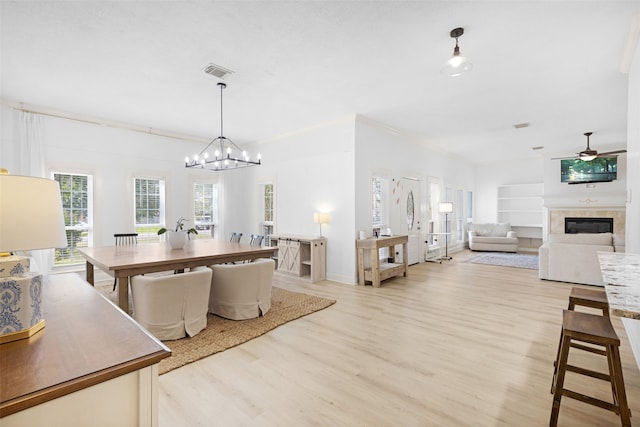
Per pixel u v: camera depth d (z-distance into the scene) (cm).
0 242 98
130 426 98
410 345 287
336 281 548
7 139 446
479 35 281
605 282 156
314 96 432
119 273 294
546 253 550
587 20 258
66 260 502
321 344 291
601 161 798
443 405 199
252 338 303
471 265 701
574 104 468
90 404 89
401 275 596
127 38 284
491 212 1030
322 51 309
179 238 418
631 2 235
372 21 261
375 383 225
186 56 318
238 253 382
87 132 522
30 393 78
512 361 256
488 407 197
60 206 121
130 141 571
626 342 294
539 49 305
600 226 806
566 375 235
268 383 226
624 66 328
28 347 105
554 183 868
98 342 109
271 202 691
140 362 97
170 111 493
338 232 552
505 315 367
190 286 309
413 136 672
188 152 652
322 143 575
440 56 320
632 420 183
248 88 401
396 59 326
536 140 710
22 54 313
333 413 193
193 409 197
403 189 662
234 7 242
